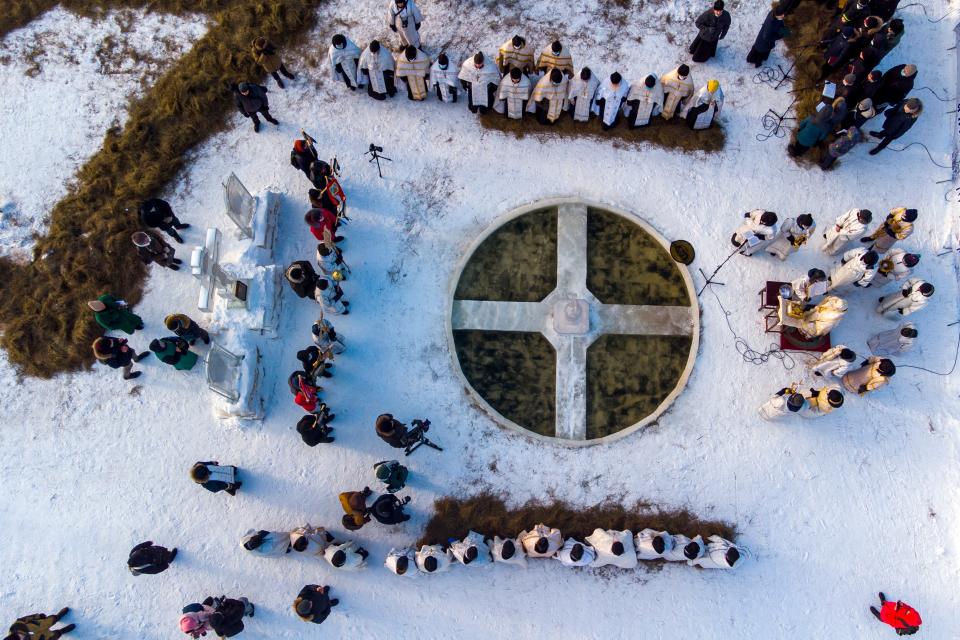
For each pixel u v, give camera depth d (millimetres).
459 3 15539
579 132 14656
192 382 13461
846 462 13000
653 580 12531
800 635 12266
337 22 15500
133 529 12727
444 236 14133
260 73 15211
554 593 12484
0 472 12977
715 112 14117
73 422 13227
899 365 13414
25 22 15578
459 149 14617
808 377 13375
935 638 12180
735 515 12797
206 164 14680
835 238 13180
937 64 15125
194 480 11914
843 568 12531
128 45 15500
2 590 12422
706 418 13195
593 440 13070
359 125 14805
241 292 12977
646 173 14461
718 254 14008
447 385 13383
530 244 14172
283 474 12992
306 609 10875
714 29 13734
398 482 11992
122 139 14812
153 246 13125
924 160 14531
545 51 13453
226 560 12602
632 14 15469
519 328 13727
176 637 12281
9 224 14438
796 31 15289
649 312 13781
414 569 12008
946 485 12859
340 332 13648
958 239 13938
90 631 12250
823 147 14469
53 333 13688
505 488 12914
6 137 14953
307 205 14430
